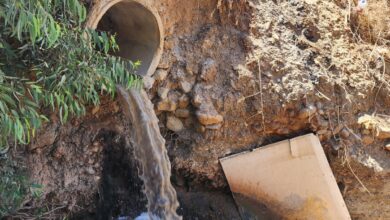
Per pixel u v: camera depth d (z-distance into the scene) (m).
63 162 5.44
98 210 5.70
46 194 5.35
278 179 5.88
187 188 6.00
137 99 5.22
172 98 5.76
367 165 6.00
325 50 6.23
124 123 5.64
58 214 5.48
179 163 5.84
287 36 6.20
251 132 5.94
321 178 5.80
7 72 4.24
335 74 6.13
